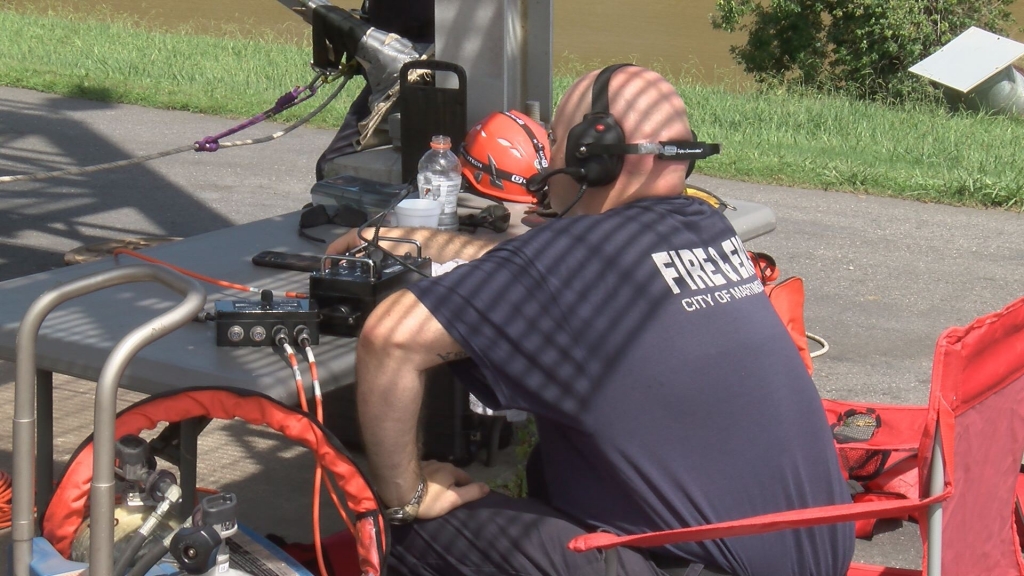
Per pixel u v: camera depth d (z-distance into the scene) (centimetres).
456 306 274
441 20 577
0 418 563
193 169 1245
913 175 1294
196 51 2019
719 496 280
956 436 272
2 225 983
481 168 528
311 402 313
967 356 262
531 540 296
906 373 709
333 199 500
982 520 305
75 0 3092
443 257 387
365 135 582
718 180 1277
